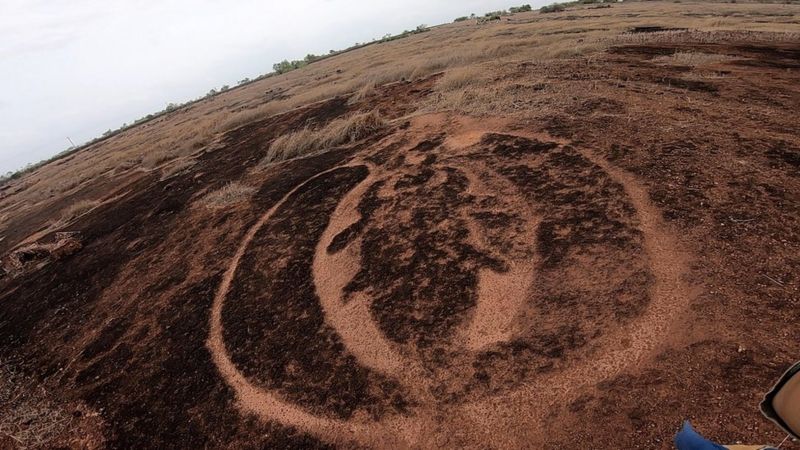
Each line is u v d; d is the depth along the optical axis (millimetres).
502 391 3359
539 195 5516
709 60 10102
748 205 4379
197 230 7879
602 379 3186
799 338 3002
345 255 5617
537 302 4035
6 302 8141
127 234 9102
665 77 9125
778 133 5715
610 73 9938
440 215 5750
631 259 4125
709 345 3137
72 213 12711
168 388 4602
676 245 4125
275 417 3818
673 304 3549
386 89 14273
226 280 6023
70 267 8531
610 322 3592
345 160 8672
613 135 6465
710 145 5645
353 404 3676
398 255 5270
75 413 4758
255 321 5039
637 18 23312
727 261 3793
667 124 6508
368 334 4320
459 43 24656
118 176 16062
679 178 5055
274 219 7148
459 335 3979
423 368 3777
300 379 4102
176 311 5793
